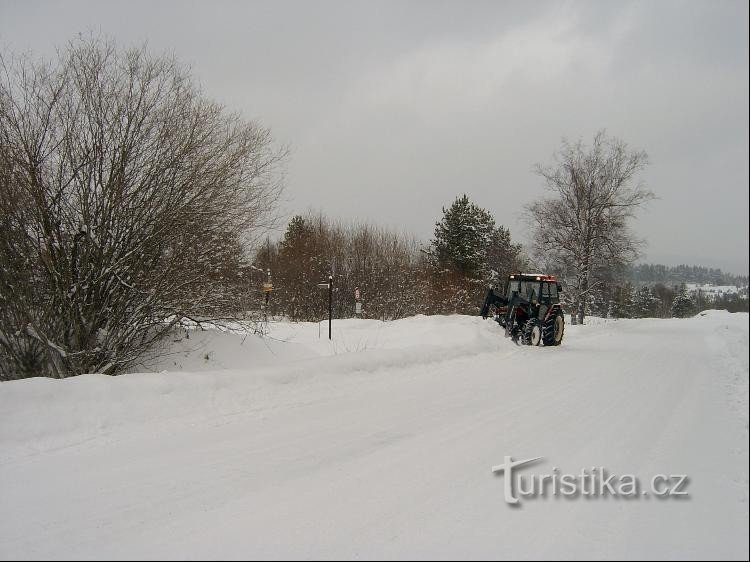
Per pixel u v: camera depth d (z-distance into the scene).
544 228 32.88
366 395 8.38
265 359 11.07
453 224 37.28
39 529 3.85
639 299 73.00
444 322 19.09
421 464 5.23
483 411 7.42
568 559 3.40
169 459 5.30
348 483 4.72
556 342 17.03
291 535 3.76
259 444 5.81
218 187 9.62
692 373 11.02
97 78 8.92
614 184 32.00
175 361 9.87
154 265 9.23
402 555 3.47
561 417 7.10
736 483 4.62
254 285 11.09
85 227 8.45
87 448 5.58
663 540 3.68
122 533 3.79
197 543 3.65
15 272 7.92
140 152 9.04
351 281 31.48
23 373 8.10
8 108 8.23
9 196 7.85
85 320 8.51
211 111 9.86
